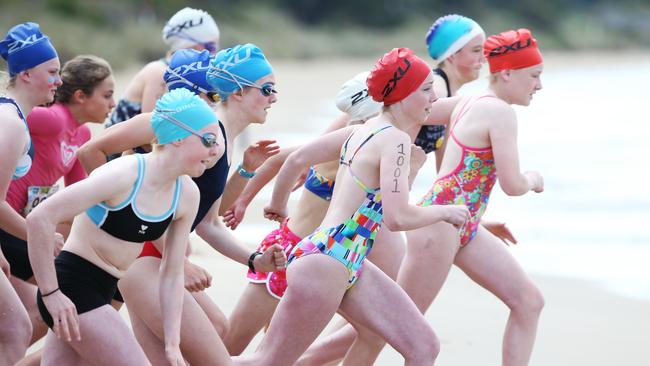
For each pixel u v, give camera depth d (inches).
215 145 613.6
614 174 2262.6
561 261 1439.5
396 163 652.7
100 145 724.0
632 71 6939.0
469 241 793.6
